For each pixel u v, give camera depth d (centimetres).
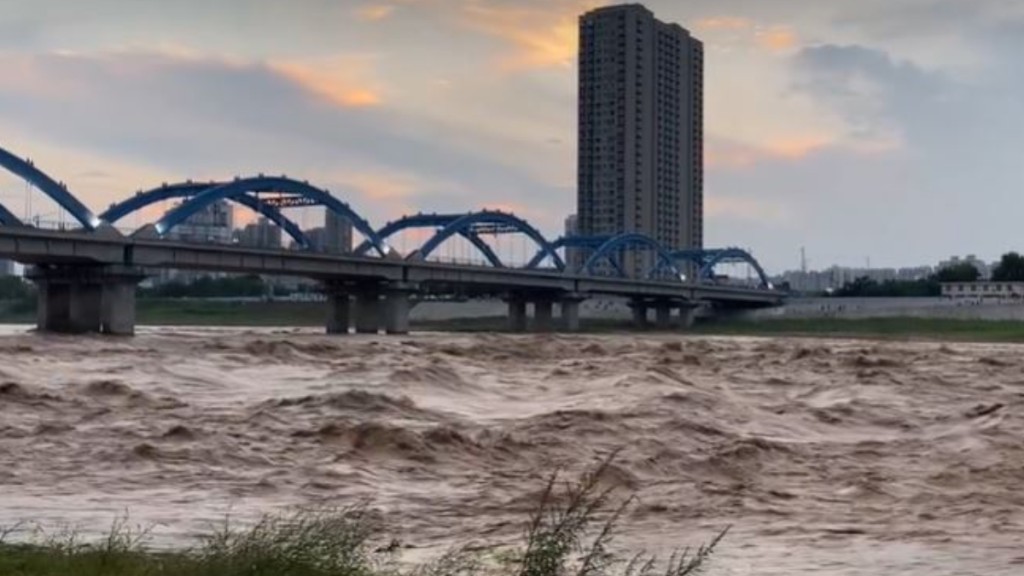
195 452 2658
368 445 2822
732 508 2175
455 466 2627
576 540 1266
